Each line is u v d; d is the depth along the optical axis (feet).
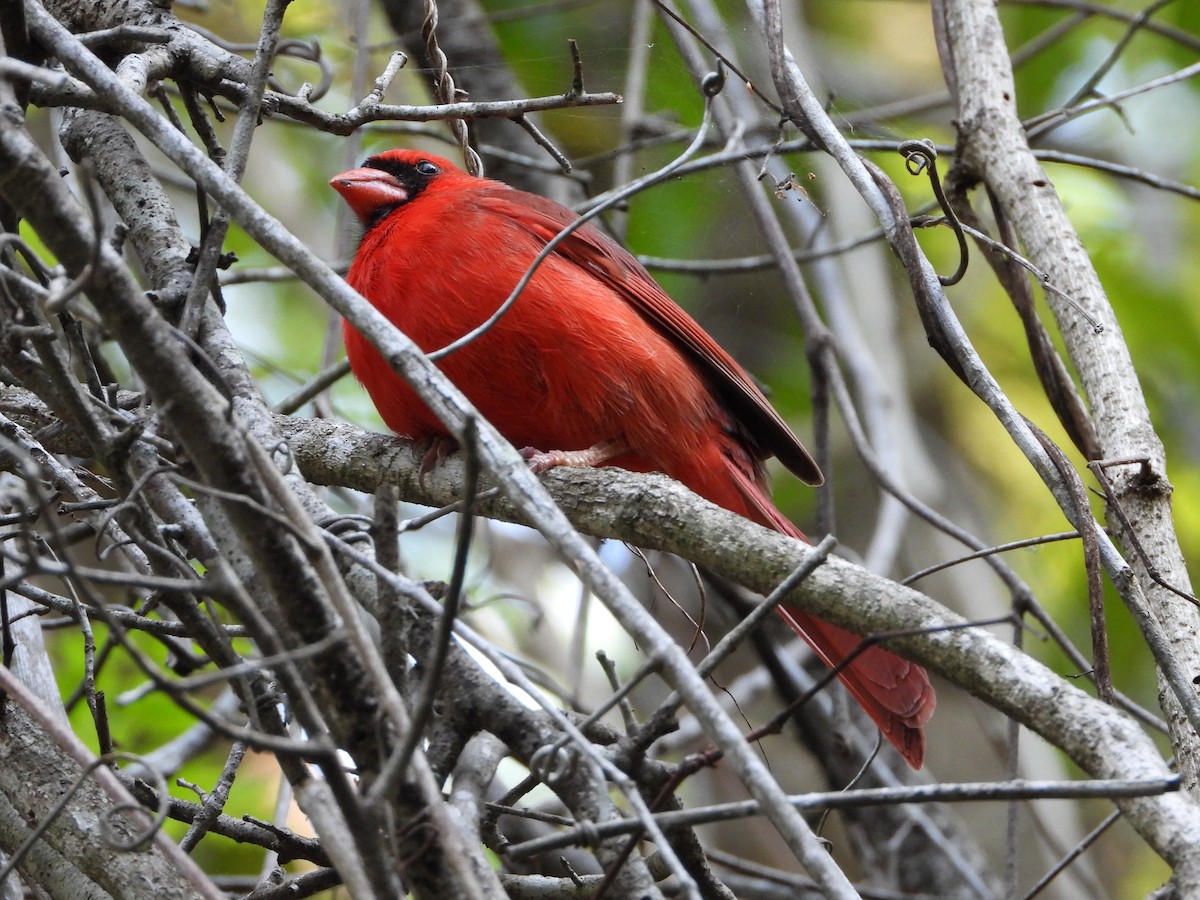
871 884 35.58
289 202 46.44
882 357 41.98
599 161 37.14
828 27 52.11
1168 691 20.39
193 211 44.83
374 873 14.79
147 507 17.60
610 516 20.88
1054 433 46.37
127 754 15.51
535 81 41.32
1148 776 15.43
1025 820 40.34
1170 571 21.65
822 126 23.86
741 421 31.12
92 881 19.90
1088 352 24.94
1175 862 14.93
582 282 27.84
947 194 29.09
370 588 18.76
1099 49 47.80
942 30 30.14
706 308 47.06
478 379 27.55
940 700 43.16
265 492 16.05
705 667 16.21
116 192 24.88
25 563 14.93
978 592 42.34
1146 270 46.34
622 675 41.86
